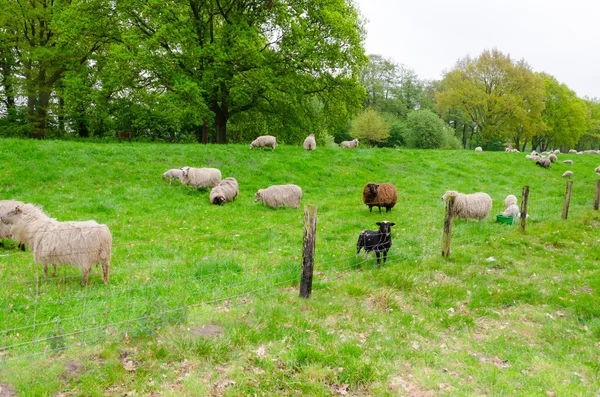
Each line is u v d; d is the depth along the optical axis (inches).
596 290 337.4
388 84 2876.5
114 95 1083.3
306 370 202.5
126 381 185.8
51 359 195.3
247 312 260.8
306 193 751.1
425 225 539.5
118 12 954.7
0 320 237.8
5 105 1177.4
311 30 1019.9
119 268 340.5
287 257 397.4
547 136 3002.0
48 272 324.5
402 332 255.9
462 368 220.2
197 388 185.0
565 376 216.7
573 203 778.8
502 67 2132.1
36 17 1047.6
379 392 191.8
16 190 572.7
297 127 1202.6
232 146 954.7
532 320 290.2
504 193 892.6
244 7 1050.7
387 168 990.4
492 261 402.9
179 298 280.7
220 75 997.2
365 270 367.6
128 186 654.5
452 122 3198.8
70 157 706.8
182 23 925.2
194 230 483.2
